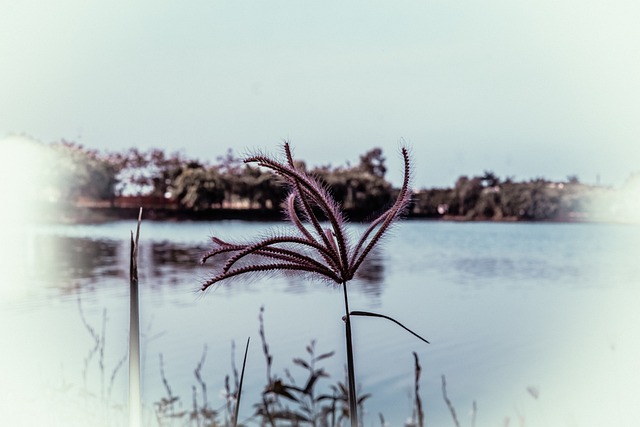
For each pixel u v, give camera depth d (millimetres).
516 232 31734
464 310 12148
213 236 1269
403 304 12883
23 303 11188
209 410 3260
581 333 8078
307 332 9188
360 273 1268
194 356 6906
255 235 1270
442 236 30734
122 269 17469
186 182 26797
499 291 15539
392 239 1298
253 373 6051
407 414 4473
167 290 12719
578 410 3477
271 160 1294
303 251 1265
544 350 7352
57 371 4355
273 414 2918
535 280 17453
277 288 13656
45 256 19891
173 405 3375
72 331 8039
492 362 6941
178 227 26562
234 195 24812
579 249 25422
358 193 23234
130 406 1060
